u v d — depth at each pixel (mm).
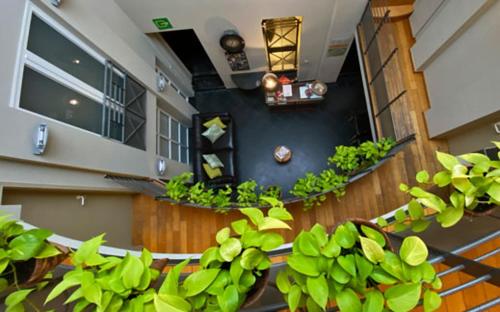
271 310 722
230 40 3637
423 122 3131
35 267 717
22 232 724
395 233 1009
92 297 572
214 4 3061
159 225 2799
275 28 3682
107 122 2441
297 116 4898
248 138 4855
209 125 4293
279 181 4590
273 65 4504
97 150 2189
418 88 3223
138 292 612
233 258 613
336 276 571
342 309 546
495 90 2123
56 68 1938
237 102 5082
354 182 2750
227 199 2566
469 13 2271
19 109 1565
